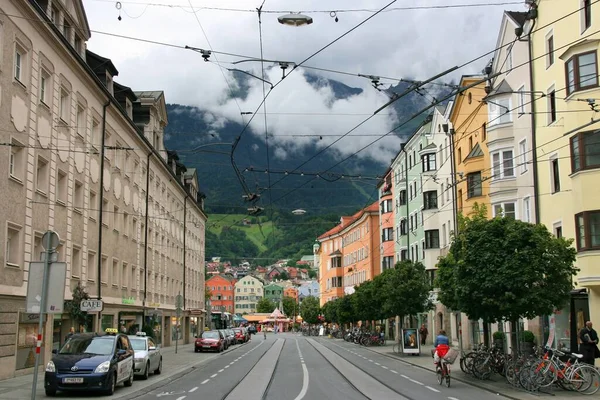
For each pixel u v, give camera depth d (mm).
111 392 19234
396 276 42719
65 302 29141
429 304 42906
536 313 21641
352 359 39500
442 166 50531
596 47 25578
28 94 25031
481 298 22141
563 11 28281
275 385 22844
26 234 25016
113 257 38344
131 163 43000
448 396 18812
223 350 51500
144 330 46125
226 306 188625
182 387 22250
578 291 25719
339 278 105188
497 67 37188
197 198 77688
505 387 20719
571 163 26234
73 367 18750
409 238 63156
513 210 34312
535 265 21047
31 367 25656
